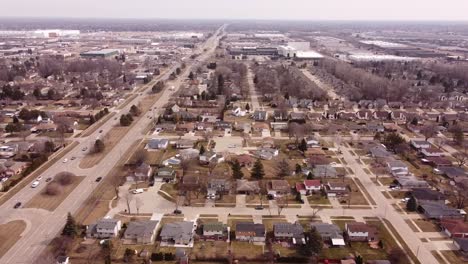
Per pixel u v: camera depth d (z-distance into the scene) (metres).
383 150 138.25
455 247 85.56
